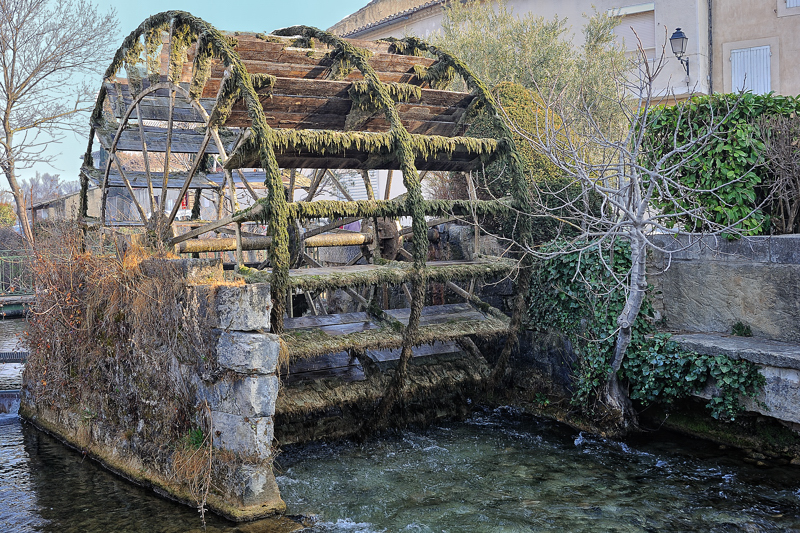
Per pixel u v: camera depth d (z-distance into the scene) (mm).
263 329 5074
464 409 7441
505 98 8703
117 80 8273
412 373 7020
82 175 8656
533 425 7113
